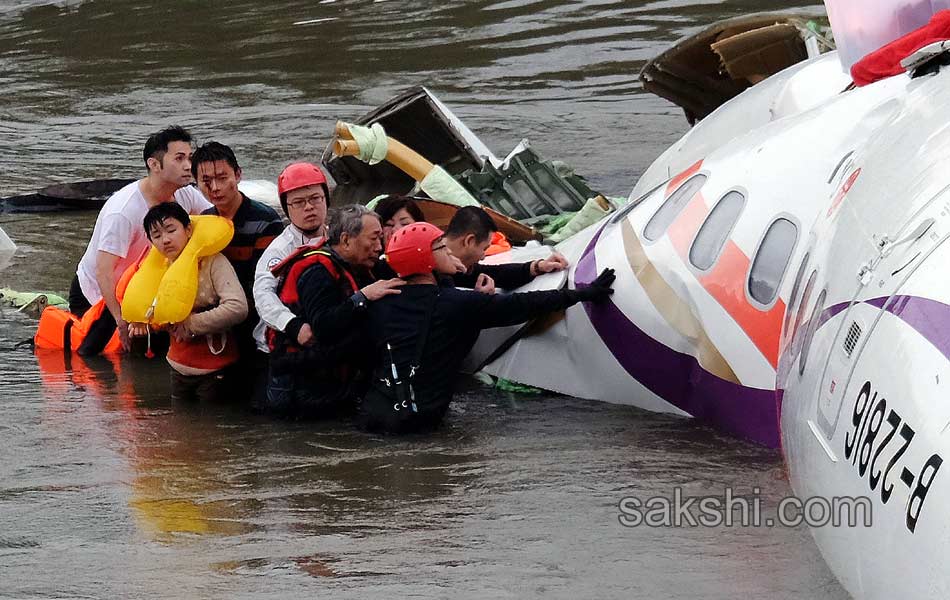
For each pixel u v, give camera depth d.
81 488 18.50
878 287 12.57
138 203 24.42
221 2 68.75
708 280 19.23
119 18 67.19
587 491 17.58
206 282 22.09
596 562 15.30
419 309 20.53
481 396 22.39
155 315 21.75
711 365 19.25
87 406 22.34
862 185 14.66
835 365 12.91
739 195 19.27
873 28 19.41
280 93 51.12
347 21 62.62
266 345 22.27
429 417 20.55
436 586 14.93
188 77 54.78
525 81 50.41
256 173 40.03
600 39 55.78
